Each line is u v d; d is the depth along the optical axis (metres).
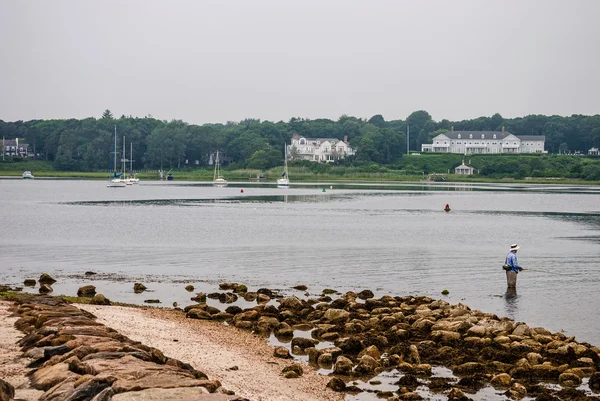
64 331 25.00
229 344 27.92
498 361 25.94
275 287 41.53
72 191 155.88
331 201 128.38
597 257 55.47
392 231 74.81
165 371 20.38
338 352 26.73
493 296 39.41
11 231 70.94
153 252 56.06
